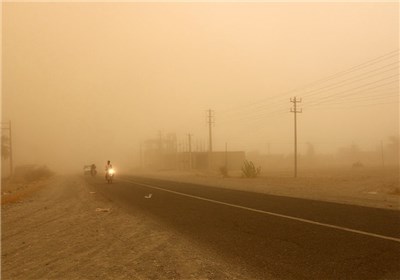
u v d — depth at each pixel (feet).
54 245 35.09
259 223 40.50
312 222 39.37
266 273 23.09
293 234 34.01
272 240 32.04
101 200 73.82
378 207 49.44
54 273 25.84
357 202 55.67
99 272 25.35
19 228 46.26
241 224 40.47
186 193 81.25
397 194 71.61
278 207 52.49
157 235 36.68
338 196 65.36
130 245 33.01
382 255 25.86
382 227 35.09
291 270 23.45
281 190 81.25
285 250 28.40
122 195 82.69
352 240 30.53
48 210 63.00
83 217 52.42
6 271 27.14
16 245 36.24
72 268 26.81
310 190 80.28
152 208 58.08
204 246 31.01
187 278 22.99
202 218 46.01
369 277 21.61
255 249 29.17
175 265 25.93
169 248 30.99
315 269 23.41
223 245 31.04
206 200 65.92
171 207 58.39
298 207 51.60
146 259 27.91
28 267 27.91
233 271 23.81
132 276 23.97
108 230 40.98
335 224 37.60
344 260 25.05
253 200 63.00
